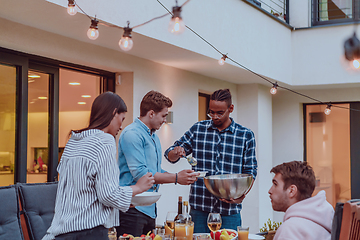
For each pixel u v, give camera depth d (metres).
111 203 1.56
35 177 3.22
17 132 3.03
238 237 1.90
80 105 4.47
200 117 5.44
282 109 6.58
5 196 2.20
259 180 5.80
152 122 2.25
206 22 3.89
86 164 1.54
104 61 3.58
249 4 4.64
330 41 5.48
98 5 2.75
